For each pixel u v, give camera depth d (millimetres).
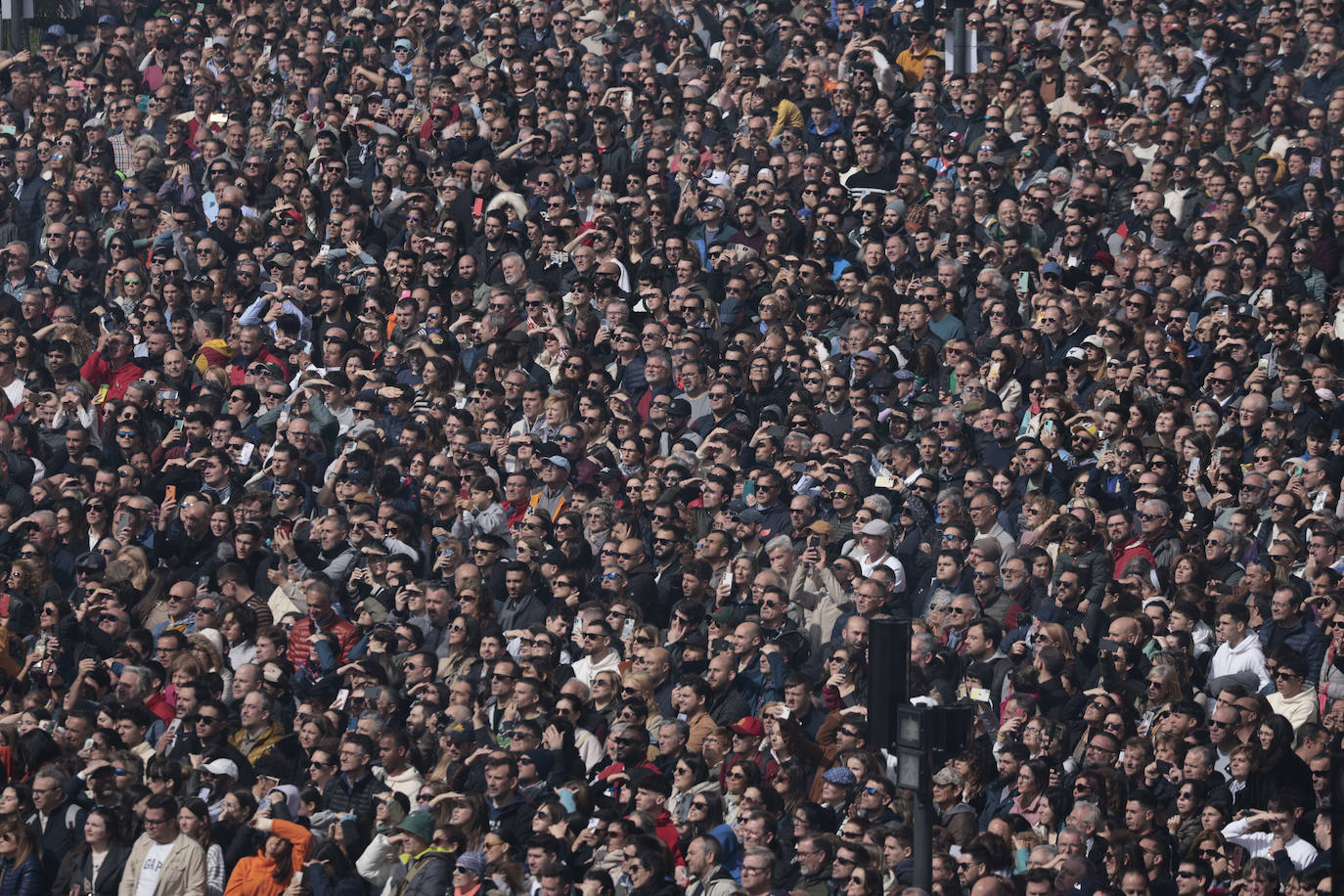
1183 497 74125
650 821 58938
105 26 126312
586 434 83500
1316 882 53281
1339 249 88750
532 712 65625
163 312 100812
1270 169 95812
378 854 60906
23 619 77438
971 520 72875
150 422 90875
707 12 120750
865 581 67000
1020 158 99062
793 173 101812
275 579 77250
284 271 99938
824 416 83875
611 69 115562
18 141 116188
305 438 86562
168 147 113750
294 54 116500
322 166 105938
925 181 98250
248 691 69625
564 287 97000
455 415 85188
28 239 109438
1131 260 90250
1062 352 85250
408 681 69875
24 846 61812
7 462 87500
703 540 73500
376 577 76875
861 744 60188
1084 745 61438
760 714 63719
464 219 101562
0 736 67125
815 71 108562
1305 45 107875
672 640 69625
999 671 64438
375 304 95625
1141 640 64688
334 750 64562
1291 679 62531
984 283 89125
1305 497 73500
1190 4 110875
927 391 85250
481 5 121750
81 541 82375
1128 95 107250
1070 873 54094
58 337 96938
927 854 49781
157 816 60562
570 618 71688
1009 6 112812
